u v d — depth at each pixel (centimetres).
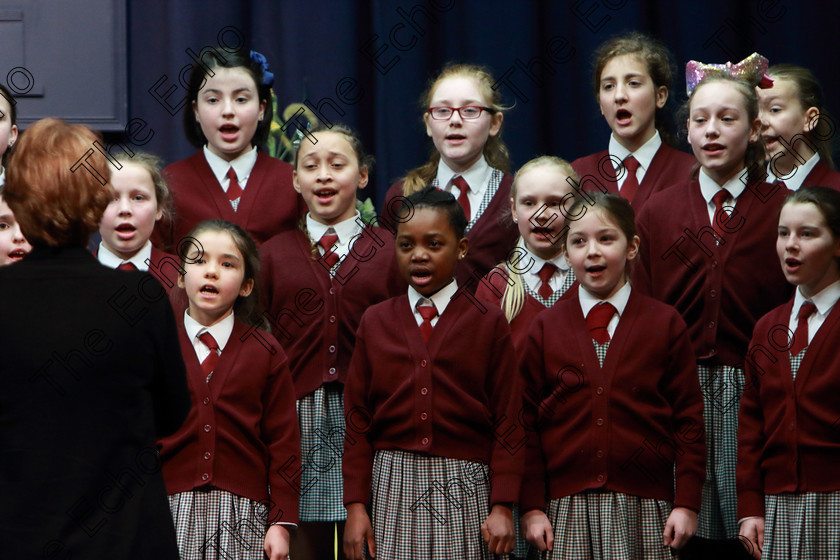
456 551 782
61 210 602
